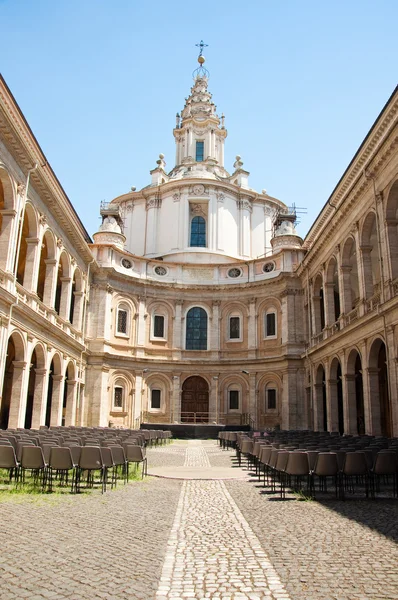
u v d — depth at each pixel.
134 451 15.63
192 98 62.69
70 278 35.75
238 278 49.41
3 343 23.28
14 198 24.31
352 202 29.89
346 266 32.53
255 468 19.52
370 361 27.55
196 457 24.33
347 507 11.73
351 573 6.85
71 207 34.22
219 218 53.16
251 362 46.22
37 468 13.17
